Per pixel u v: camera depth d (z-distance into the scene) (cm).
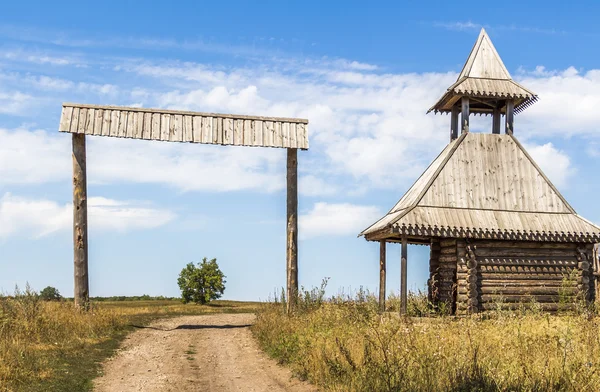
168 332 2223
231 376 1364
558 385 927
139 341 1942
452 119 2477
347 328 1516
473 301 2070
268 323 2033
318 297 2322
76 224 2284
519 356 1055
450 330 1395
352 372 1144
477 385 934
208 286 4669
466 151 2275
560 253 2162
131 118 2369
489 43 2419
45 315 1848
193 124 2412
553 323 1509
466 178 2223
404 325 1539
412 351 1138
